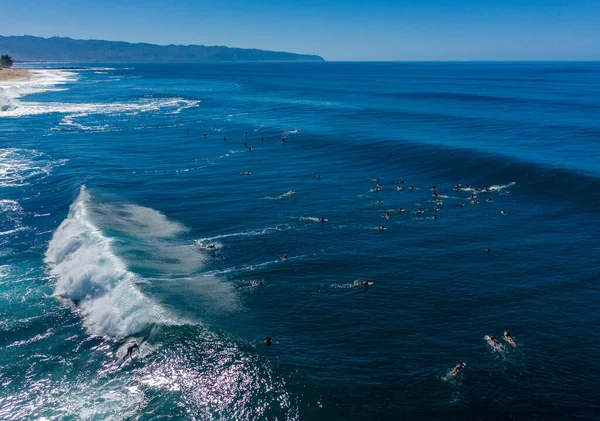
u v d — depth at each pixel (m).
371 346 25.02
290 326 26.75
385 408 20.77
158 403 21.17
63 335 26.19
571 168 53.06
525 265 34.00
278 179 55.97
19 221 42.50
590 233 39.12
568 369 23.28
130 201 47.66
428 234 39.69
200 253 36.09
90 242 35.72
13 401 21.36
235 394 21.61
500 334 26.09
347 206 46.69
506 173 54.41
